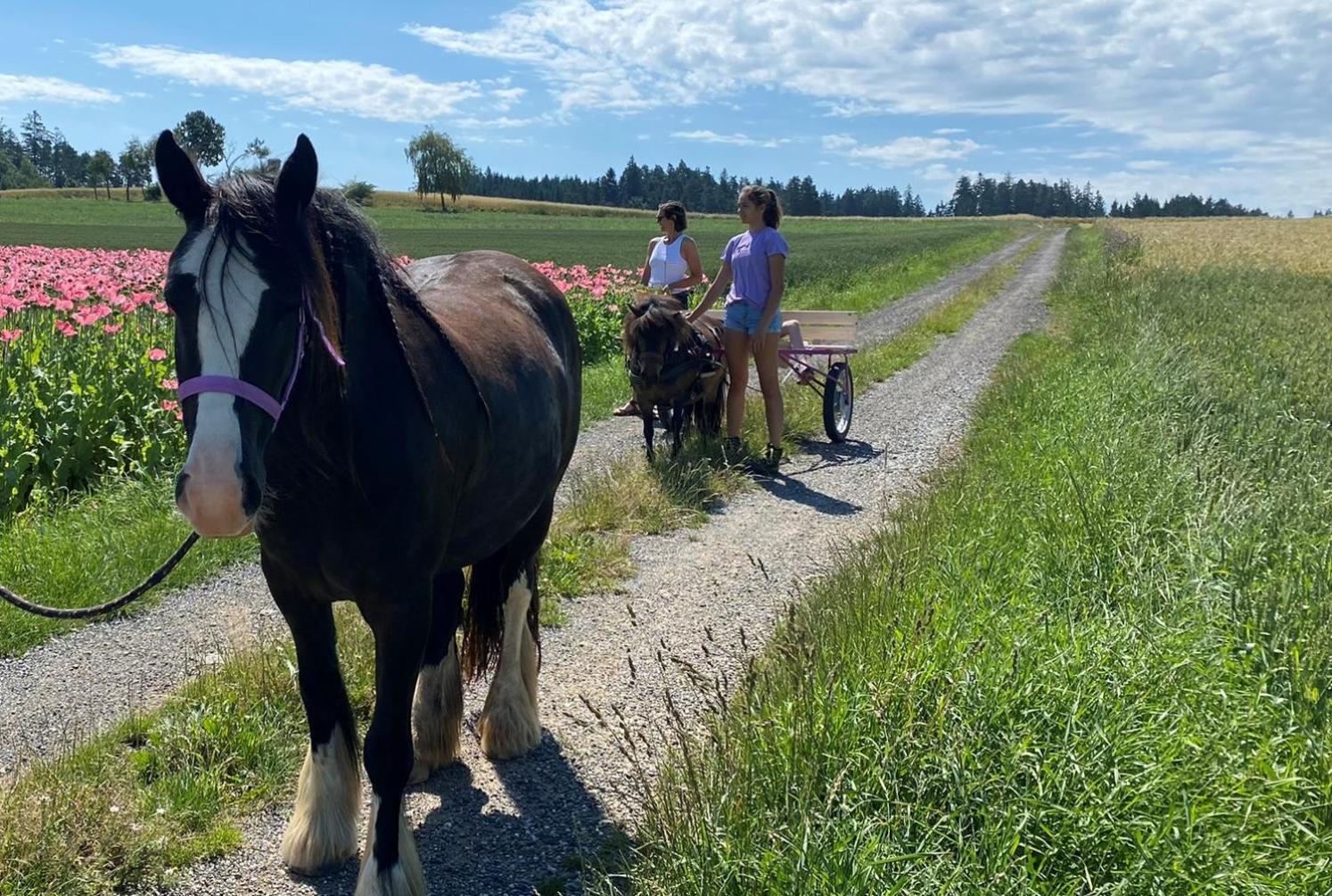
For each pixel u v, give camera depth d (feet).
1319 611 13.16
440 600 13.28
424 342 10.71
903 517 21.56
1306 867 8.96
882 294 89.71
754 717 11.14
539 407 13.15
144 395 29.30
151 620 18.49
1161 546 17.19
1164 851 8.73
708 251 150.20
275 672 14.71
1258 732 10.91
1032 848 8.86
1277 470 21.03
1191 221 343.26
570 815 12.35
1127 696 11.17
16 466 24.59
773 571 21.21
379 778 10.18
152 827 11.31
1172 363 35.04
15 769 12.73
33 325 34.81
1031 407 32.48
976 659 11.43
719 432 31.07
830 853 8.57
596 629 18.02
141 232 183.42
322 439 9.20
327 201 9.89
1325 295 75.72
